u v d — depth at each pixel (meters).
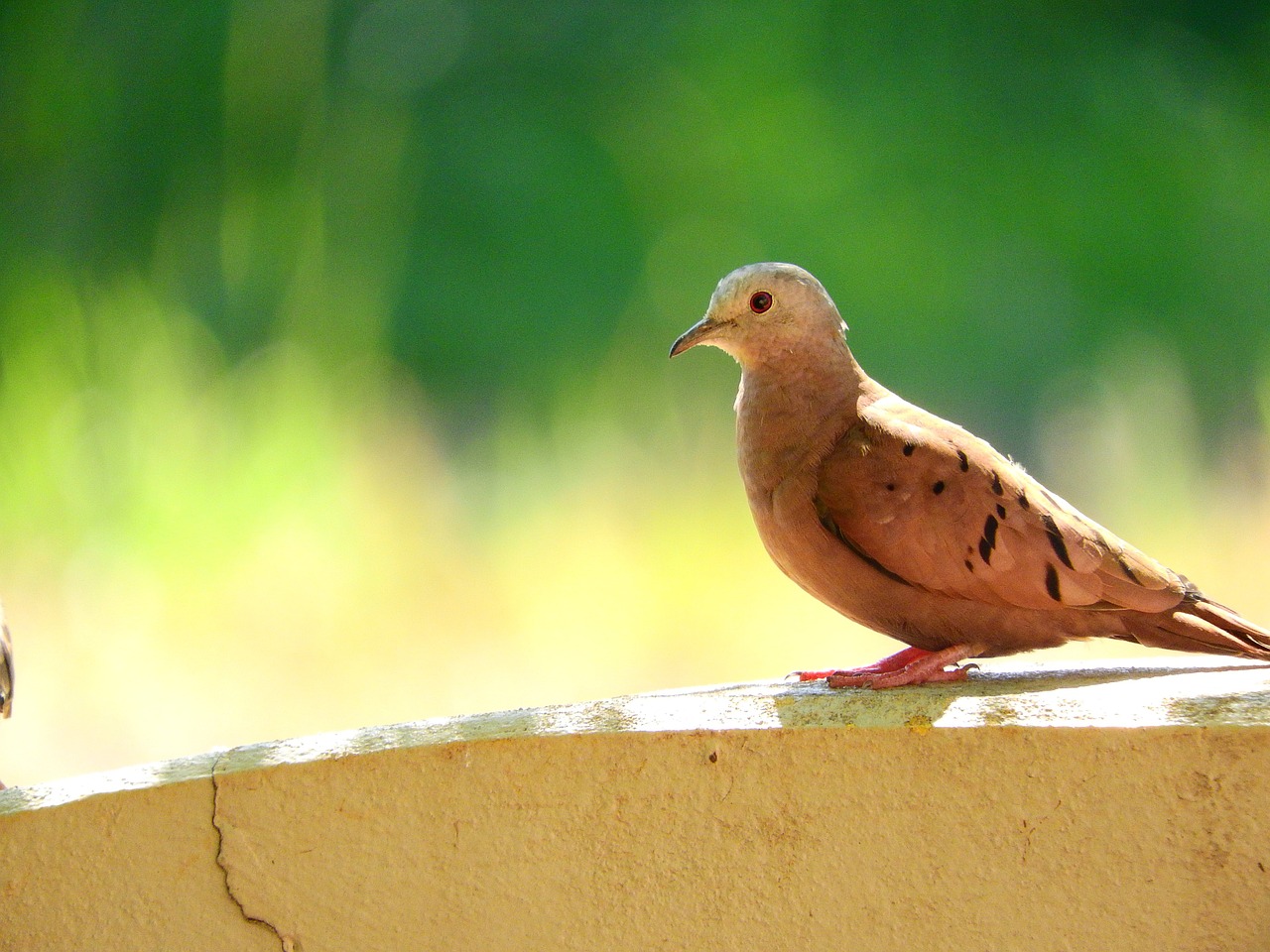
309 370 17.77
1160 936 4.91
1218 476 15.95
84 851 5.10
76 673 12.59
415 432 17.53
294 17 22.23
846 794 5.00
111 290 18.69
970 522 6.08
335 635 13.15
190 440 16.05
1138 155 22.38
